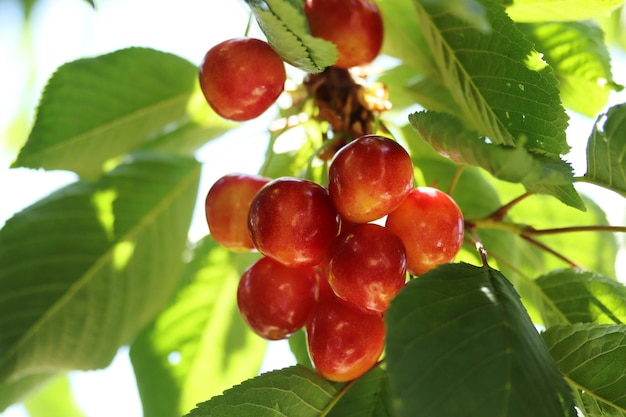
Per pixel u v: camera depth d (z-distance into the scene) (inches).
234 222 16.1
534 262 19.3
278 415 15.1
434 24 15.6
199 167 19.1
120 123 18.5
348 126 16.9
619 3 15.4
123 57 18.0
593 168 15.0
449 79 16.1
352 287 14.6
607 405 14.8
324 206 14.9
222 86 15.3
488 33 15.0
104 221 18.8
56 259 18.5
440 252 14.9
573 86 17.1
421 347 13.2
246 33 15.7
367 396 15.4
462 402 12.9
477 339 13.3
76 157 18.5
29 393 19.3
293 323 15.6
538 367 13.4
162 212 19.0
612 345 14.8
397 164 14.7
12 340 18.1
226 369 19.5
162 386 19.3
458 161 14.6
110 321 18.7
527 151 14.3
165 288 19.1
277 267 15.6
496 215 16.4
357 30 16.3
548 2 15.6
